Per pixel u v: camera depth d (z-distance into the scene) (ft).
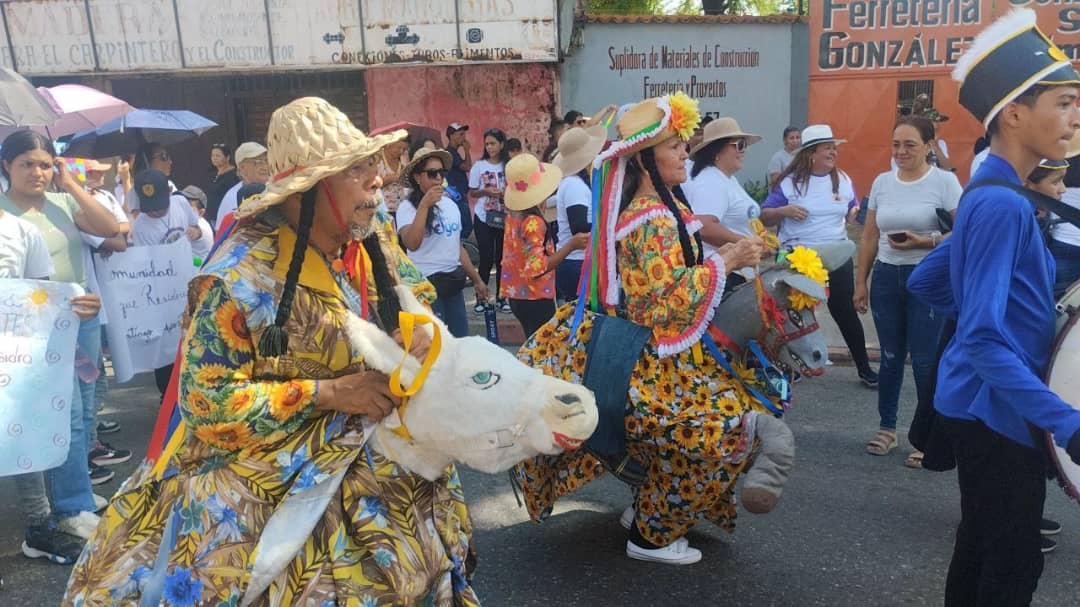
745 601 11.61
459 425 6.92
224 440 6.68
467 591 7.77
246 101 50.98
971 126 49.55
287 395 6.73
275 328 6.55
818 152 20.08
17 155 13.65
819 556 12.83
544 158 23.84
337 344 7.03
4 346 12.00
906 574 12.28
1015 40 8.11
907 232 16.51
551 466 12.34
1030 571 8.44
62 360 12.44
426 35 43.88
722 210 16.84
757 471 10.08
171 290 18.03
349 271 7.45
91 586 7.13
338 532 6.93
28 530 13.21
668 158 11.11
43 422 12.26
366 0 43.88
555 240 22.39
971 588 9.09
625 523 13.79
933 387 12.42
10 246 12.69
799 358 11.13
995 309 7.61
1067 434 7.18
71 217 14.62
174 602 6.72
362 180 6.90
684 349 10.84
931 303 10.09
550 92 46.75
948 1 48.44
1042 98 7.98
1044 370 8.05
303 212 6.79
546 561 12.79
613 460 11.89
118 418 20.53
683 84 48.06
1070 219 7.99
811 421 19.12
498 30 43.45
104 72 45.60
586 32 46.60
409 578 6.95
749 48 48.60
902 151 16.78
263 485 6.81
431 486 7.45
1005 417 8.11
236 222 7.00
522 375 7.06
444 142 47.80
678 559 12.50
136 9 44.86
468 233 32.09
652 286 10.89
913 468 16.25
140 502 7.36
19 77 16.34
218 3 44.57
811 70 49.96
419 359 7.12
